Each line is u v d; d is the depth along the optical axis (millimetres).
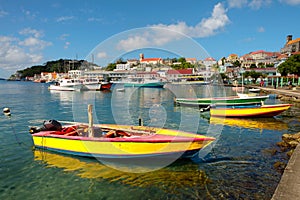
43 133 8039
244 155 7684
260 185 5676
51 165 6891
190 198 5152
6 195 5352
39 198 5234
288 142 8750
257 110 14320
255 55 107312
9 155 7719
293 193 4352
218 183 5797
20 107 21250
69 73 42562
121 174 6324
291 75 43469
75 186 5730
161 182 5879
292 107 19891
